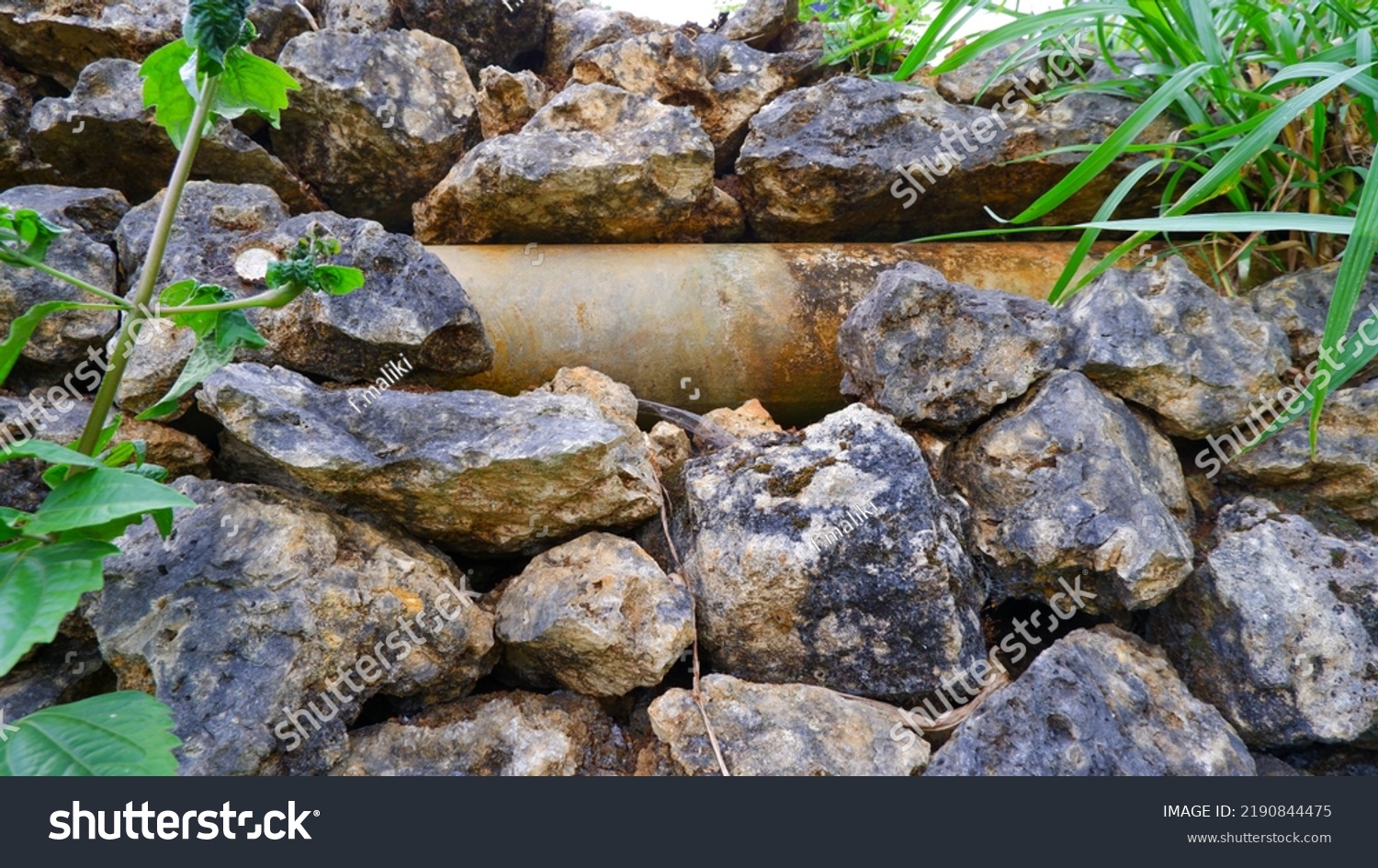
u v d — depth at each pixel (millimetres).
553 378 1111
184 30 828
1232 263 1141
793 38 1312
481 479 951
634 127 1134
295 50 1116
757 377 1130
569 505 976
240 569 918
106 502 819
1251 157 1012
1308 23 1120
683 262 1138
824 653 957
